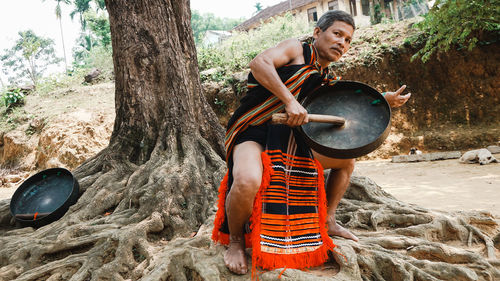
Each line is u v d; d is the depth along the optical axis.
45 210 4.11
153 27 5.21
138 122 4.94
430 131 13.01
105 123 14.37
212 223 3.25
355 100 2.53
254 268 2.18
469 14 10.65
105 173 4.41
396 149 12.83
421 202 5.45
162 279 2.40
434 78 13.27
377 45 13.84
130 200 3.73
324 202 2.42
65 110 15.30
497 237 3.20
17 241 3.35
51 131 14.26
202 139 4.83
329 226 2.87
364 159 12.77
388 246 2.90
